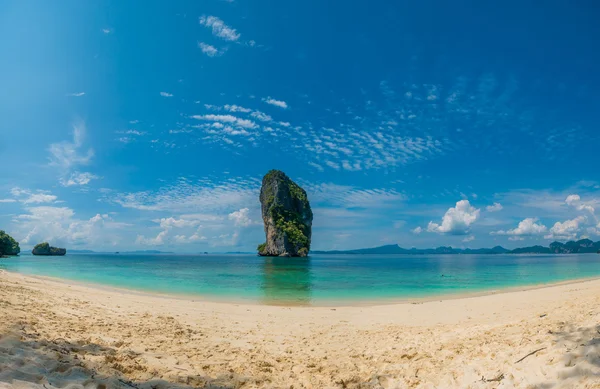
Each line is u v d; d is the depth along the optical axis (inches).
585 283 966.4
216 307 601.9
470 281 1269.7
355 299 797.2
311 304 702.5
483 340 314.0
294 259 4549.7
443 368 241.0
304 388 224.8
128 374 215.8
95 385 177.9
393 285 1133.7
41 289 629.9
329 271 1967.3
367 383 230.8
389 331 424.5
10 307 380.2
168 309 547.2
